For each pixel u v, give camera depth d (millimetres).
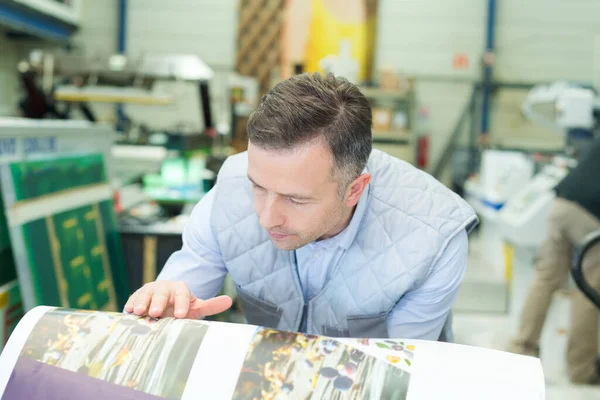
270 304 1075
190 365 707
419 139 5512
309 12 5449
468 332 2965
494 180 3863
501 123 5582
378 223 991
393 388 678
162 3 5535
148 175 3049
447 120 5598
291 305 1073
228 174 1047
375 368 701
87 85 2955
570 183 2381
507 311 3277
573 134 3131
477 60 5504
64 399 697
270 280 1047
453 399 662
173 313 860
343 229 975
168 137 3006
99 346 736
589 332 2354
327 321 1064
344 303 1026
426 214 993
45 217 1669
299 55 5508
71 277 1765
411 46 5508
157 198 2861
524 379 682
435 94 5566
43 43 5297
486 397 662
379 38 5508
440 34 5488
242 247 1021
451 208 1011
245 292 1079
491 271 3639
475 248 4316
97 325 768
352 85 857
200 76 2953
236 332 756
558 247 2428
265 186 788
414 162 4965
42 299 1581
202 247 1062
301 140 753
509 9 5445
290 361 710
